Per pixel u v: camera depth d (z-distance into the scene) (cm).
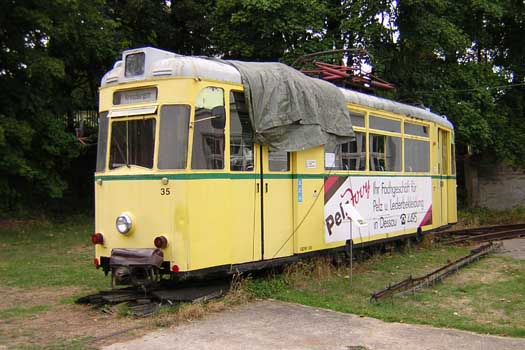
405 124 1414
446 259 1325
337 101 1088
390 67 2131
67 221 2150
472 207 2622
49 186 1995
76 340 669
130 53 861
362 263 1238
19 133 1748
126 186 838
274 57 2094
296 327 717
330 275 1059
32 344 658
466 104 2195
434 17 2025
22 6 1744
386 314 786
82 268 1199
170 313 771
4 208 2031
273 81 941
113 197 852
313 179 1044
